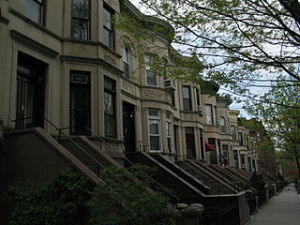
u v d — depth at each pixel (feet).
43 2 39.22
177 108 77.20
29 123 36.42
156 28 26.50
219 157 98.27
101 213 21.27
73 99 40.37
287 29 23.18
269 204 80.79
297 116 58.80
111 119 44.86
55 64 39.32
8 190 26.40
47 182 26.99
